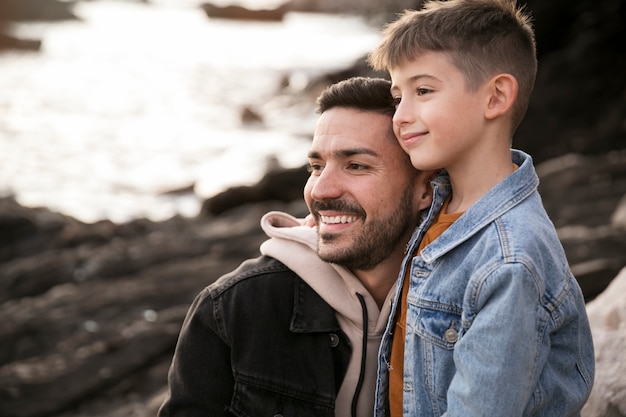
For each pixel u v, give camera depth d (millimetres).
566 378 2283
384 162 2510
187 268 8055
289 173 12227
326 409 2527
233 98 23531
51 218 9805
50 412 5664
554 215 8969
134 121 20234
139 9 46688
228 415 2604
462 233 2264
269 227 2688
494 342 2059
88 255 8484
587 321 2375
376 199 2508
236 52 32406
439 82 2271
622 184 9930
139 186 14445
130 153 16969
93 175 15109
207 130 19328
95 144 17672
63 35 35188
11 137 17938
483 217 2246
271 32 39000
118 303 7117
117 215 12547
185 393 2598
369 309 2572
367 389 2586
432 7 2420
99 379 5902
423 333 2287
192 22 42594
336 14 44594
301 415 2537
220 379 2598
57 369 6027
